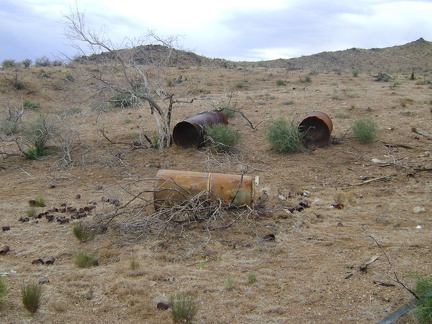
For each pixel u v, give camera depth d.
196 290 5.71
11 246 7.17
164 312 5.24
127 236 7.39
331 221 7.94
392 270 5.92
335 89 23.11
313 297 5.50
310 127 12.49
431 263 6.20
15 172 11.64
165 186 7.91
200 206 7.71
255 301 5.46
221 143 12.04
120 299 5.56
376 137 13.06
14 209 8.93
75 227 7.42
